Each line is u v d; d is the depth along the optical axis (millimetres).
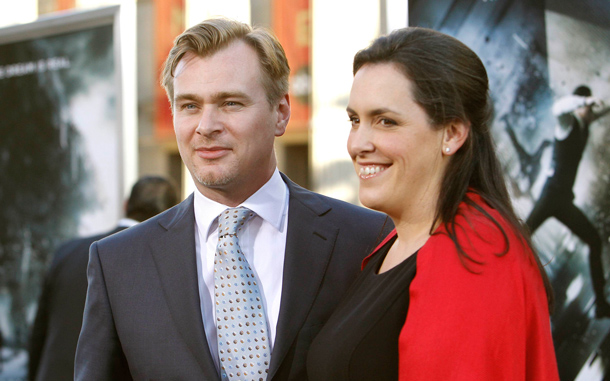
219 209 2393
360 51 1873
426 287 1659
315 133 6996
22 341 5172
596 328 2486
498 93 2643
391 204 1842
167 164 7879
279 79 2406
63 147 5027
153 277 2350
